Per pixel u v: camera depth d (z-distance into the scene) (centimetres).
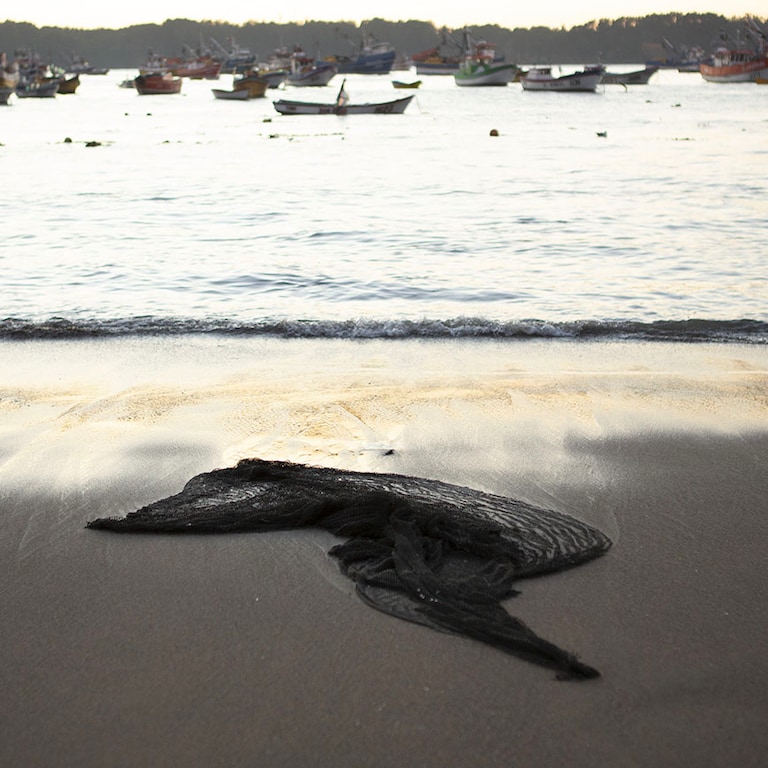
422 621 385
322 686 341
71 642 371
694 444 601
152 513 484
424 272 1311
